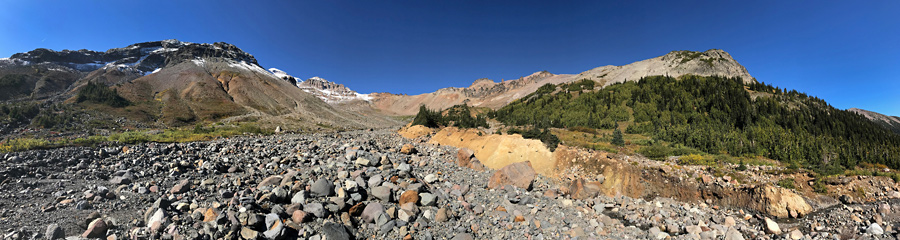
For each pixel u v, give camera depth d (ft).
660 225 51.29
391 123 528.22
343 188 46.14
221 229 32.24
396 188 51.85
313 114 480.23
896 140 142.61
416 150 94.02
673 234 48.42
